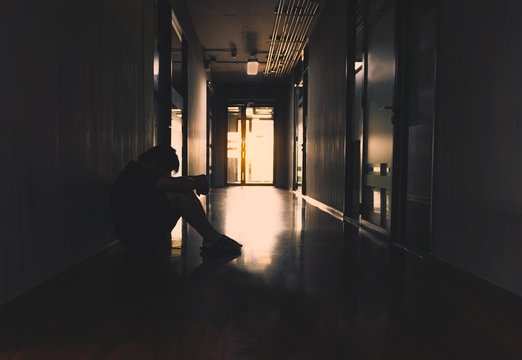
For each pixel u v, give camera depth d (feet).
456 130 6.88
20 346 3.79
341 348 3.82
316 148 21.49
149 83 11.51
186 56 20.13
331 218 14.62
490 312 4.89
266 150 41.24
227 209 17.39
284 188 36.76
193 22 22.20
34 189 5.34
